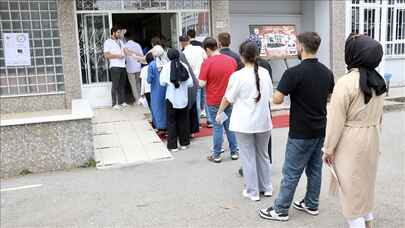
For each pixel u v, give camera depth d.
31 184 5.34
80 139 5.88
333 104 3.12
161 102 7.25
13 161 5.68
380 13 11.57
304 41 3.68
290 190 3.87
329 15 10.91
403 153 6.09
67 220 4.21
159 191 4.91
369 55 3.01
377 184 4.81
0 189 5.20
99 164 5.97
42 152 5.77
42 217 4.30
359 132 3.10
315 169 3.96
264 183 4.60
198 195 4.73
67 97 9.01
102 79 9.50
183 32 9.84
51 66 8.91
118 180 5.37
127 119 8.45
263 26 10.64
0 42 8.53
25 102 8.80
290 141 3.79
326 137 3.18
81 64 9.27
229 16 10.57
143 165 5.98
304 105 3.66
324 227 3.80
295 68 3.64
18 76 8.72
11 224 4.16
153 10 9.59
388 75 10.80
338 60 11.01
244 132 4.30
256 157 4.56
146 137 7.32
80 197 4.82
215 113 5.80
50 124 5.74
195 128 7.31
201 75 5.74
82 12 9.08
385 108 9.46
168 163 6.04
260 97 4.24
